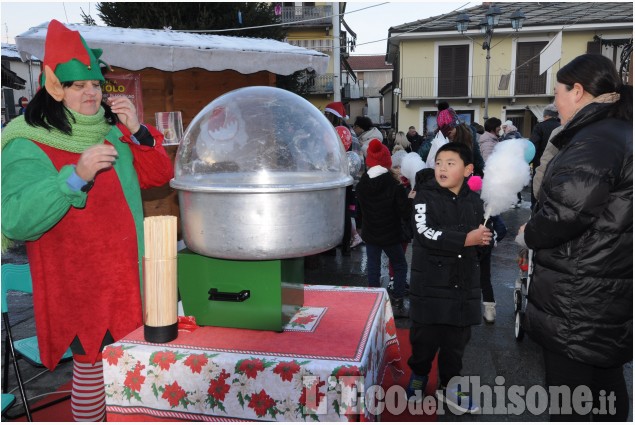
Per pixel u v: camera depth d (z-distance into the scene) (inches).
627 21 727.7
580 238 66.0
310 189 59.7
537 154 237.1
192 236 63.8
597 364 67.3
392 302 166.9
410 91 849.5
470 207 98.1
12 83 480.4
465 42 818.2
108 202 73.9
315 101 855.1
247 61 185.3
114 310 74.8
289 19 805.2
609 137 64.5
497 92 824.3
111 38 163.9
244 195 58.2
